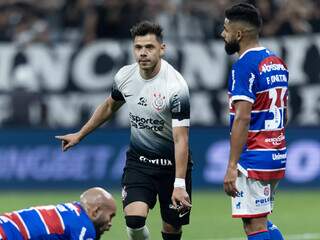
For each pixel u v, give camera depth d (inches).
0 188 2365.9
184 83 1139.3
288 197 2201.0
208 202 2121.1
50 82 2380.7
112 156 2346.2
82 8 2472.9
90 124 1223.5
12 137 2373.3
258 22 1091.9
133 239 1177.4
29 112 2378.2
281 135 1109.7
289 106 2327.8
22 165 2368.4
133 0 2431.1
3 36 2418.8
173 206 1190.3
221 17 2370.8
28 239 920.9
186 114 1135.6
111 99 1206.3
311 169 2308.1
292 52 2338.8
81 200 954.1
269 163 1093.1
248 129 1071.6
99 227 954.7
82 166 2356.1
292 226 1768.0
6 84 2383.1
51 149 2365.9
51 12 2518.5
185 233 1676.9
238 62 1082.7
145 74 1146.0
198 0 2423.7
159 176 1178.6
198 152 2336.4
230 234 1660.9
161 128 1162.0
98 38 2412.6
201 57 2347.4
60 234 928.9
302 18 2364.7
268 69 1086.4
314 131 2310.5
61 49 2383.1
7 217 928.3
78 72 2375.7
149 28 1127.0
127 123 2346.2
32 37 2449.6
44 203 2092.8
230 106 1094.4
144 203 1163.3
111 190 2326.5
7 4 2591.0
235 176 1066.1
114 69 2373.3
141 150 1179.9
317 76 2324.1
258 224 1102.4
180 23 2405.3
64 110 2375.7
